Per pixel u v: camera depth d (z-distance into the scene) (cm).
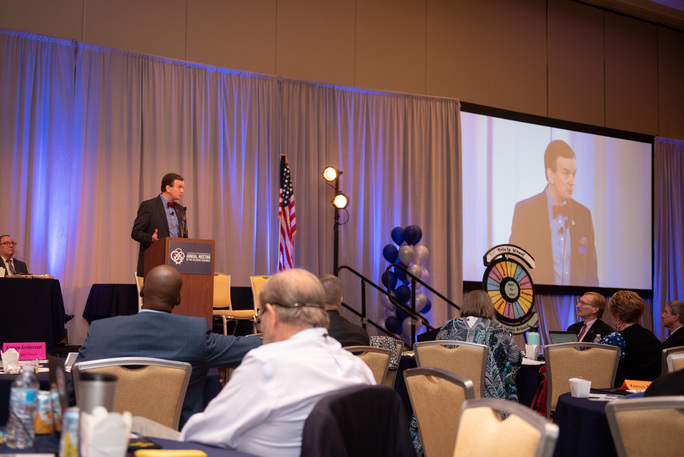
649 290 1159
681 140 1248
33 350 379
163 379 248
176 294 282
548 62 1141
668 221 1200
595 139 1134
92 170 746
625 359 458
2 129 711
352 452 171
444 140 988
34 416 157
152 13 823
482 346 409
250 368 180
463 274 991
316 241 873
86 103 752
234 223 827
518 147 1058
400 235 901
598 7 1205
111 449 128
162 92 794
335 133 914
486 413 160
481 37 1080
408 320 874
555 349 430
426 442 281
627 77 1223
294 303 193
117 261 747
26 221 718
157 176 780
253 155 848
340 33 959
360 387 180
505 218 1032
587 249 1102
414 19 1023
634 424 212
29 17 753
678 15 1245
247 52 884
